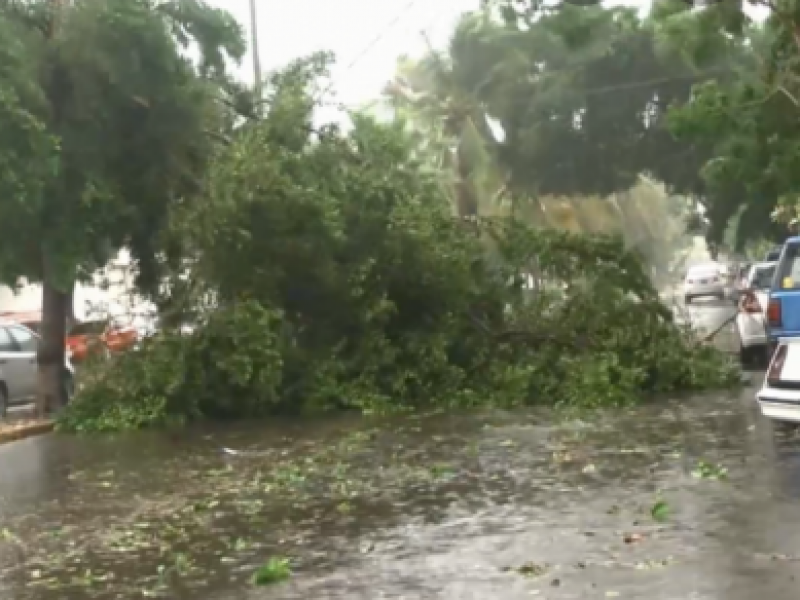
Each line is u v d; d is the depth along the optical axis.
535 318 17.95
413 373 17.38
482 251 18.14
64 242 17.48
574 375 16.69
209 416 17.39
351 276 17.25
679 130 19.00
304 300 17.70
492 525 8.52
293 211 16.66
